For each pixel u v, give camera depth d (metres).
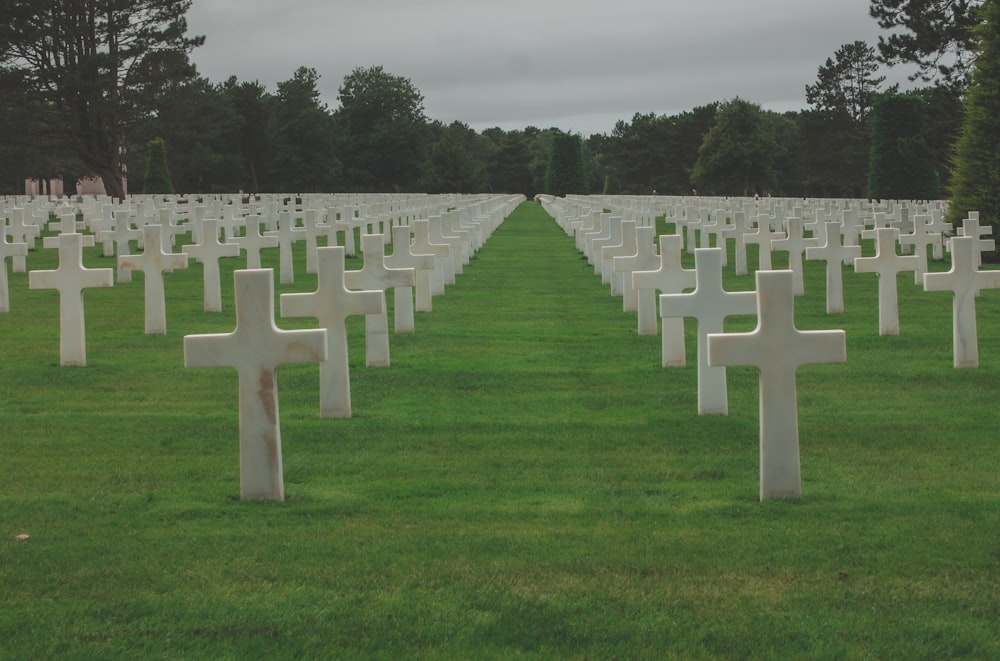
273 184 109.50
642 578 5.62
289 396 10.29
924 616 5.13
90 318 15.57
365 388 10.64
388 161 118.06
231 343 6.70
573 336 13.96
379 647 4.86
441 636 4.96
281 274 19.94
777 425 6.84
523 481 7.46
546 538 6.24
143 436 8.72
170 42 59.75
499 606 5.27
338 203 44.19
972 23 47.34
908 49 49.50
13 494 7.17
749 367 11.77
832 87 97.38
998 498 6.99
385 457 8.09
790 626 5.03
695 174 97.62
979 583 5.52
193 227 28.23
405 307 14.01
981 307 16.92
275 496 6.95
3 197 48.41
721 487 7.30
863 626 5.03
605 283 20.34
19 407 9.84
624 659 4.73
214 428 8.98
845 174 95.25
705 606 5.27
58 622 5.11
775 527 6.40
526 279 21.42
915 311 16.64
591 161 156.12
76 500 7.01
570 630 5.00
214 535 6.30
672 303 9.11
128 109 59.62
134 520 6.59
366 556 5.95
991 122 25.52
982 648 4.80
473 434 8.77
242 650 4.84
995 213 25.48
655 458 8.04
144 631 5.02
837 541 6.14
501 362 12.06
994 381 10.88
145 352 12.68
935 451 8.23
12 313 16.02
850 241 23.20
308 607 5.27
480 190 123.06
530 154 150.62
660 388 10.61
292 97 109.56
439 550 6.04
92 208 36.62
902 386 10.72
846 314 16.22
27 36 55.62
